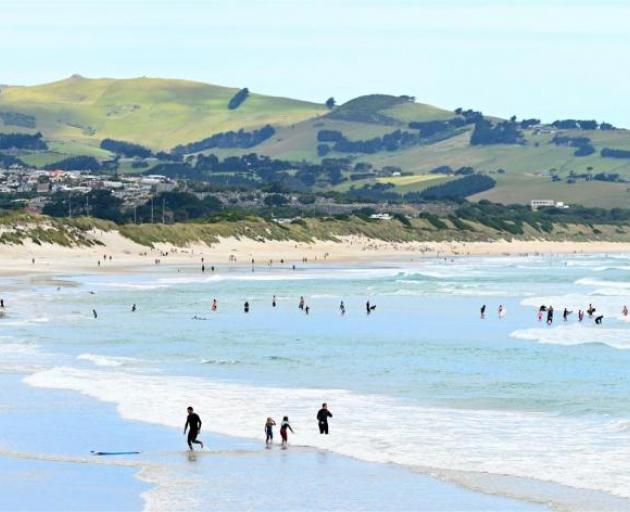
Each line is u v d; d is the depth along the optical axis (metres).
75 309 156.25
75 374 88.88
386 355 107.00
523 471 55.81
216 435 65.19
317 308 164.62
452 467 56.88
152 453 59.81
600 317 144.12
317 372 94.19
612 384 87.56
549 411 74.56
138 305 165.38
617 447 61.72
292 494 51.22
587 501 50.00
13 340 115.81
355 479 54.31
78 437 63.72
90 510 47.69
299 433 65.69
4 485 51.88
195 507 48.69
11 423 67.81
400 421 70.19
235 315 151.88
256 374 92.44
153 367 95.75
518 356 106.62
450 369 96.88
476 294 196.38
